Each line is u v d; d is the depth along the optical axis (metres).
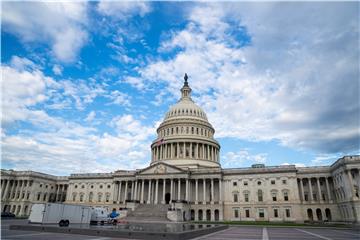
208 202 97.06
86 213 64.94
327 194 94.31
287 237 36.75
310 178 97.06
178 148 117.75
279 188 95.12
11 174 117.81
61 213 58.31
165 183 102.25
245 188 98.62
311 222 83.69
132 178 110.50
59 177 131.12
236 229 55.72
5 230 39.56
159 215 83.31
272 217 92.50
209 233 42.59
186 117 127.12
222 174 101.62
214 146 122.94
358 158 78.50
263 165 105.50
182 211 84.06
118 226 53.19
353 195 76.44
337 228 60.41
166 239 30.41
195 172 102.69
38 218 54.59
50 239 28.67
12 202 114.25
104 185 118.94
